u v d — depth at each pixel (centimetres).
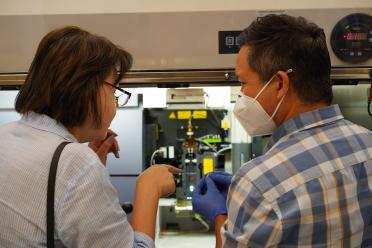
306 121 81
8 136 78
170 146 207
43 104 78
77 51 78
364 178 75
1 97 173
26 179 71
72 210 69
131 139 180
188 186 200
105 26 131
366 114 159
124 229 75
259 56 84
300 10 128
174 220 208
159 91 176
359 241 74
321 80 82
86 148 75
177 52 132
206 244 192
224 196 112
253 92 88
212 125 214
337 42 128
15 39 133
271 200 72
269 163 76
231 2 129
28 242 69
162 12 130
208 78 134
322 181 73
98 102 80
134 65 132
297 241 71
